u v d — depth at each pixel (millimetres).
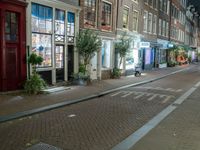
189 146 7105
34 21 14867
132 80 22078
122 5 25078
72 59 18406
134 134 7996
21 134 7617
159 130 8516
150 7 34750
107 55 23266
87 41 18000
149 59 36719
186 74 32375
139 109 11594
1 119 8750
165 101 13719
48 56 16109
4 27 12859
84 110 10977
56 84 16547
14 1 13188
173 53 50625
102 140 7395
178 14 53719
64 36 17344
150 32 35562
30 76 14281
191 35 71000
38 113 10086
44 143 6965
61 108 11164
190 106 12695
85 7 19453
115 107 11789
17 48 13742
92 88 16406
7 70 13227
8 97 12219
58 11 16766
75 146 6863
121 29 25047
